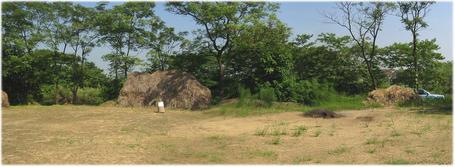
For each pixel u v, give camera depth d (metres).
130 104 23.78
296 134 13.12
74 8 26.66
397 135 12.26
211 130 14.41
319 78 30.17
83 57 27.58
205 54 26.88
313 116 17.81
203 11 24.83
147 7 26.95
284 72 24.64
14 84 26.83
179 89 23.09
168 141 12.19
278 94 23.69
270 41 25.02
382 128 13.83
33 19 26.17
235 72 26.81
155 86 23.95
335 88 30.50
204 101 22.52
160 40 27.53
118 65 27.45
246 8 25.45
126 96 24.14
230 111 19.95
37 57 25.55
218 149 11.02
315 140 12.10
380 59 31.52
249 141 12.13
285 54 25.16
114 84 27.64
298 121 16.39
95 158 9.88
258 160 9.74
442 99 23.31
